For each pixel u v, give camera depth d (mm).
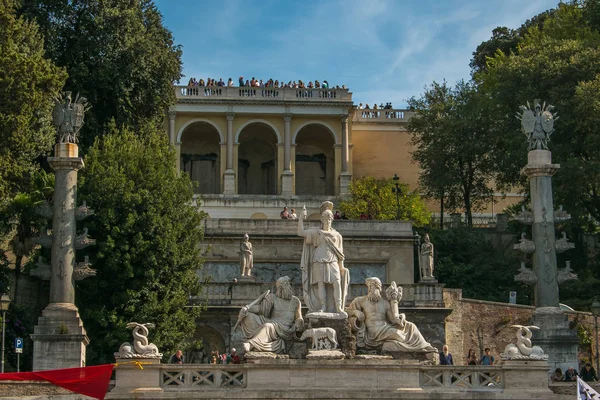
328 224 33656
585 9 70375
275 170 83375
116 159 47031
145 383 31000
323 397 30969
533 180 45281
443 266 61438
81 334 39188
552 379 39188
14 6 51969
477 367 31922
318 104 79500
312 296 33188
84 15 57094
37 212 41438
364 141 83562
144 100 59500
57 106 42500
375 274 55969
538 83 60812
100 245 43375
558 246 44750
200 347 45938
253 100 78938
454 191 71750
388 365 31406
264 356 31344
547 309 43406
